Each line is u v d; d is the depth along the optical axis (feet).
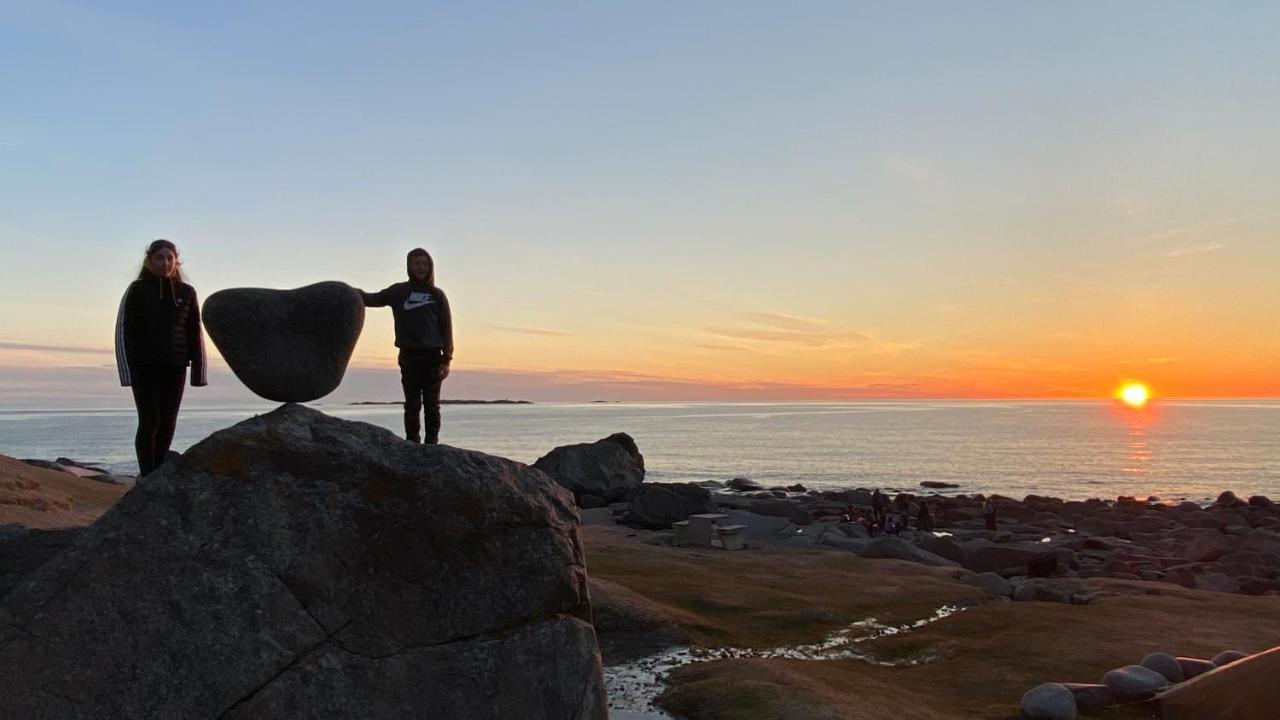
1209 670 35.76
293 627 19.88
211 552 19.97
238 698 19.17
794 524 109.50
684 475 279.90
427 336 32.22
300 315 22.06
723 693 33.47
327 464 21.13
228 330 21.62
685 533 83.87
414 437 32.35
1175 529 124.57
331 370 22.09
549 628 21.42
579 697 21.25
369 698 19.88
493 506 21.57
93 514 54.65
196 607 19.51
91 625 19.04
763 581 59.98
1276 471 296.92
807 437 558.15
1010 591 62.23
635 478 144.46
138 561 19.61
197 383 27.61
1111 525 126.62
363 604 20.47
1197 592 60.08
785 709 31.35
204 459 20.72
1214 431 631.56
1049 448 433.89
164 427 26.91
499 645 20.98
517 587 21.45
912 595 57.16
